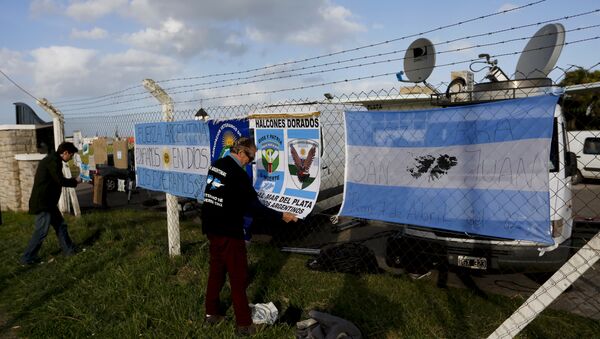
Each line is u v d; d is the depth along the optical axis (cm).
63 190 949
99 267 543
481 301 415
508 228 278
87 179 1015
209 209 362
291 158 408
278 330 358
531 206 269
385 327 363
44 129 1076
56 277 519
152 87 573
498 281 493
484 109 284
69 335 379
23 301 458
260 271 504
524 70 495
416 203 317
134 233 712
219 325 367
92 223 823
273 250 605
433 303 408
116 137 826
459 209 298
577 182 1377
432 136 308
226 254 357
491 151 283
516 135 272
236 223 358
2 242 710
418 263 492
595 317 392
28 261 585
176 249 564
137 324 373
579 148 1375
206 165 511
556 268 420
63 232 607
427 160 311
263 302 420
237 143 375
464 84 532
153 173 611
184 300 417
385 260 570
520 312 257
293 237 682
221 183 358
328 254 523
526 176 270
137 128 645
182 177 551
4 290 498
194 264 521
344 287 453
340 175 731
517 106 272
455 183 299
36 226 582
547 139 261
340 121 714
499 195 281
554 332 348
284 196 414
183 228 766
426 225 312
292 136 405
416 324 361
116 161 836
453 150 299
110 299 440
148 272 494
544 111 262
